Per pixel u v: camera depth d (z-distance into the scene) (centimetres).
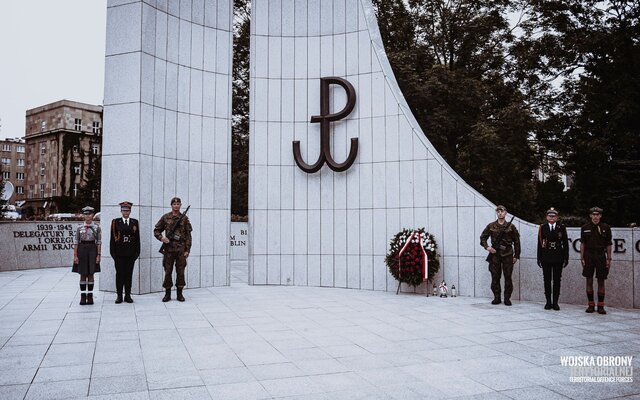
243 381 489
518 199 2120
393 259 1134
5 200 3781
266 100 1336
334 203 1290
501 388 477
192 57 1255
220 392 457
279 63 1345
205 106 1273
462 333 718
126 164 1122
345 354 595
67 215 3644
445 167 1162
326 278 1280
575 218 1512
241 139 2677
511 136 1969
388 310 914
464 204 1132
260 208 1313
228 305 957
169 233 1003
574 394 461
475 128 2044
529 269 1051
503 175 2034
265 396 447
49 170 7081
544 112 2227
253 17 1348
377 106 1261
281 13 1355
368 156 1262
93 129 7350
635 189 1836
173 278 1188
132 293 1099
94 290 1148
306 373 518
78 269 935
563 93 2191
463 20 2298
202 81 1272
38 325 752
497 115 2059
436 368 541
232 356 581
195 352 598
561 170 2253
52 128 7138
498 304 993
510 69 2325
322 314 866
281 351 606
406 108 1228
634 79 1898
